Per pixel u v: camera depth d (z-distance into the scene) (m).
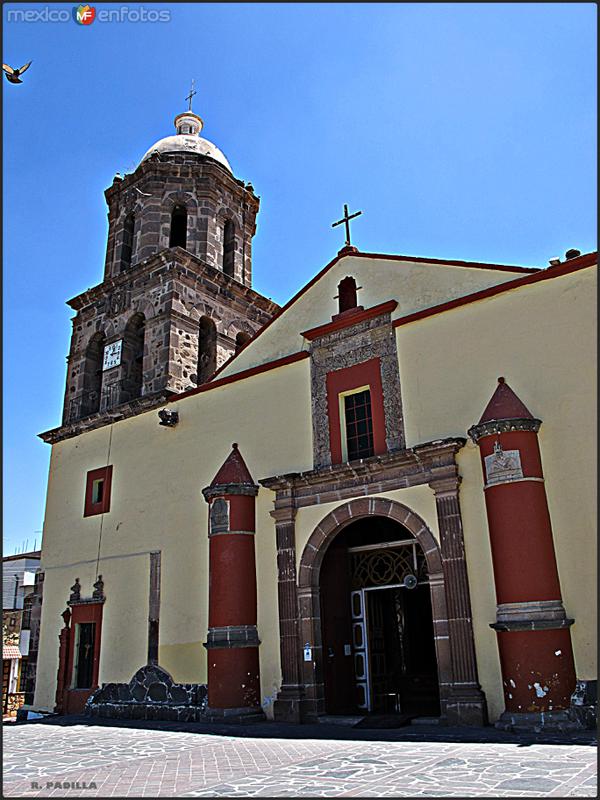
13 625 32.56
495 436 10.77
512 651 9.83
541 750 7.94
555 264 11.82
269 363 15.21
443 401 12.35
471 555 11.11
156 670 14.77
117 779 7.62
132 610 15.80
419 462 12.05
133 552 16.31
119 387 18.81
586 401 10.73
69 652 16.70
